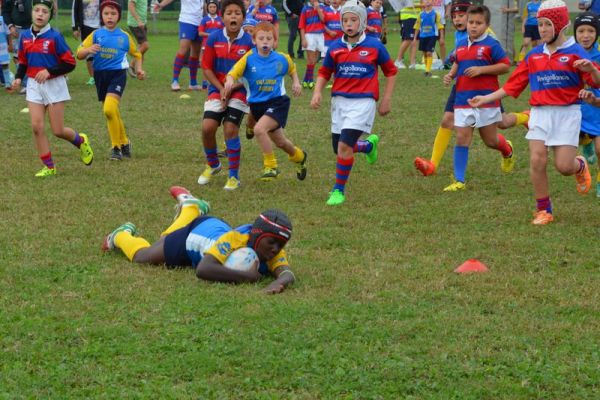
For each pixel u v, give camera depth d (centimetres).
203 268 845
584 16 1167
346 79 1185
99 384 642
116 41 1449
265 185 1298
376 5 2602
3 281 848
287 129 1767
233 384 644
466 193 1259
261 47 1232
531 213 1147
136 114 1952
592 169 1406
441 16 2912
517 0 4044
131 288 830
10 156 1490
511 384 645
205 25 2291
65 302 796
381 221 1098
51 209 1132
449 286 855
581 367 672
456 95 1277
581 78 1058
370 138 1339
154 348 698
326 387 640
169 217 1101
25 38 1308
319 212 1140
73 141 1380
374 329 736
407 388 639
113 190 1247
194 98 2220
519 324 754
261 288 839
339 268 906
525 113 1370
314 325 745
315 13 2452
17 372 655
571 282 870
